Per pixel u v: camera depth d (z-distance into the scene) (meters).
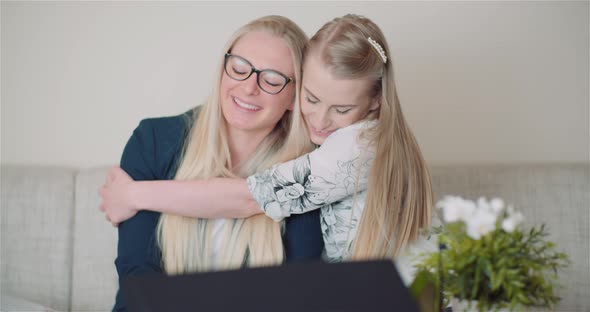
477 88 2.11
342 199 1.57
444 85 2.11
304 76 1.49
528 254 1.02
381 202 1.49
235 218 1.58
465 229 1.01
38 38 2.11
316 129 1.54
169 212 1.48
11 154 2.14
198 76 2.12
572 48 2.08
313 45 1.48
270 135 1.66
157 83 2.13
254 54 1.50
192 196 1.46
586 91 2.09
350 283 0.84
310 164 1.46
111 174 1.61
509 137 2.12
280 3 2.10
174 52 2.12
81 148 2.14
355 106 1.49
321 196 1.48
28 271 1.97
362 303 0.81
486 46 2.09
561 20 2.07
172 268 1.54
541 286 1.01
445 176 1.98
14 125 2.13
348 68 1.43
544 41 2.08
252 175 1.51
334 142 1.47
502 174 1.97
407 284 1.47
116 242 1.97
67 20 2.10
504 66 2.09
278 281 0.84
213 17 2.11
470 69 2.10
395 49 2.10
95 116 2.13
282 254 1.58
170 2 2.10
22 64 2.12
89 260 1.97
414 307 0.81
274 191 1.47
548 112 2.11
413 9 2.08
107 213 1.55
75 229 1.98
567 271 1.92
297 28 1.58
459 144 2.13
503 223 0.97
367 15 2.09
